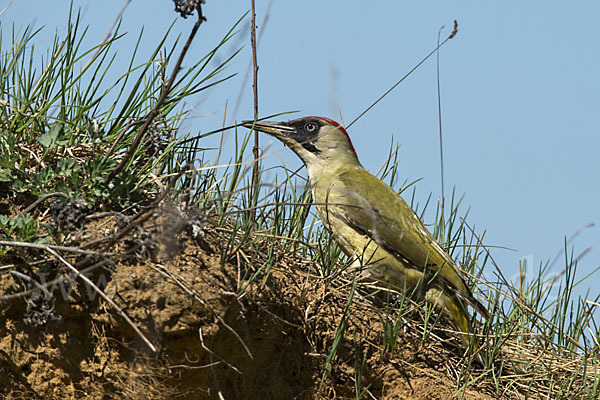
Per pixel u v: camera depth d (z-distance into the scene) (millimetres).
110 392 8422
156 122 10328
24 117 9914
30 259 8297
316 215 12188
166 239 8234
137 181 9805
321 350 9625
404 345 10125
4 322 8141
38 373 8203
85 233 8688
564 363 10938
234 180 10180
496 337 10539
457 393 9836
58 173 9172
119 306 8344
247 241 9781
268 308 9195
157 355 8430
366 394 9766
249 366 9109
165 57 10625
